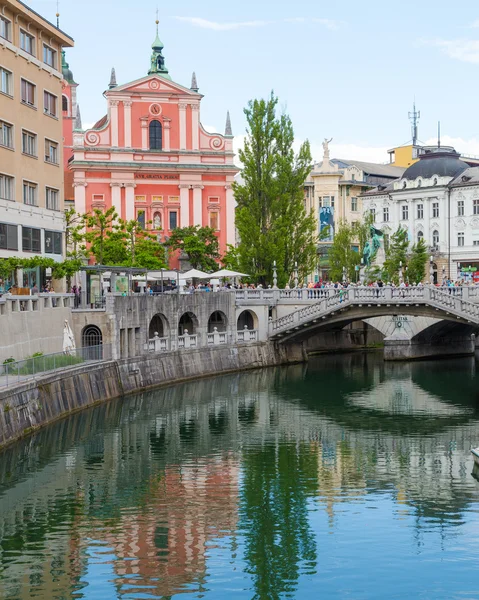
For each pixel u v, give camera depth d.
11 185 63.56
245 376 77.88
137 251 93.12
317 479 41.94
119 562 31.33
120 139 106.62
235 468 43.94
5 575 30.22
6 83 62.50
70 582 29.64
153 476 42.12
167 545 32.84
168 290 85.06
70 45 73.00
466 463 45.03
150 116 107.44
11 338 52.47
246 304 84.31
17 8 62.09
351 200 147.75
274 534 34.00
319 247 141.88
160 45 113.06
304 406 61.91
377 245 121.62
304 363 88.38
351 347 102.75
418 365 85.62
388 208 140.50
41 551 32.25
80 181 105.38
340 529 34.72
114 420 55.28
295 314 83.62
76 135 105.00
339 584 29.61
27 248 66.12
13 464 43.66
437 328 88.81
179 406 61.25
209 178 109.44
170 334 74.06
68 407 53.78
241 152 90.69
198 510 37.00
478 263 131.25
